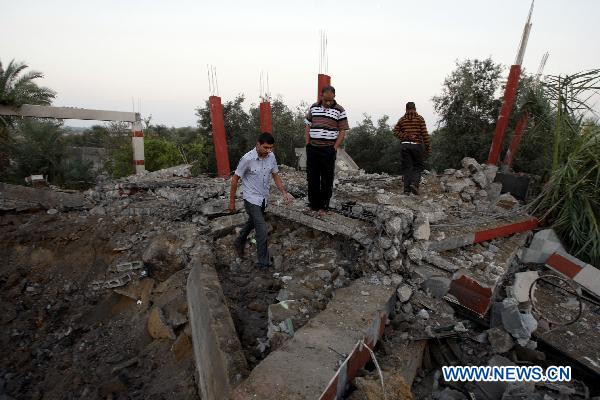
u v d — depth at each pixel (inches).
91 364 169.2
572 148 227.9
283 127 903.7
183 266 195.8
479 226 189.8
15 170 697.6
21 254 231.1
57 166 748.6
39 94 567.8
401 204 195.8
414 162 249.3
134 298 197.9
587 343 126.0
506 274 164.4
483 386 111.8
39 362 177.0
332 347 97.3
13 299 209.8
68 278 222.2
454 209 226.5
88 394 151.3
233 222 217.3
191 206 245.9
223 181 319.6
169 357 156.3
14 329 194.9
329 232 175.0
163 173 388.2
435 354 127.9
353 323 109.4
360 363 102.6
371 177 323.0
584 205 201.3
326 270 159.0
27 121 729.6
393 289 134.6
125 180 332.2
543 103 255.4
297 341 100.3
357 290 132.9
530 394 103.6
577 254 195.2
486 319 133.0
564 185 213.6
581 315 143.3
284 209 197.3
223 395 94.8
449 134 523.8
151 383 148.3
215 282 151.9
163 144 888.9
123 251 221.8
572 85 233.1
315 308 130.3
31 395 159.5
